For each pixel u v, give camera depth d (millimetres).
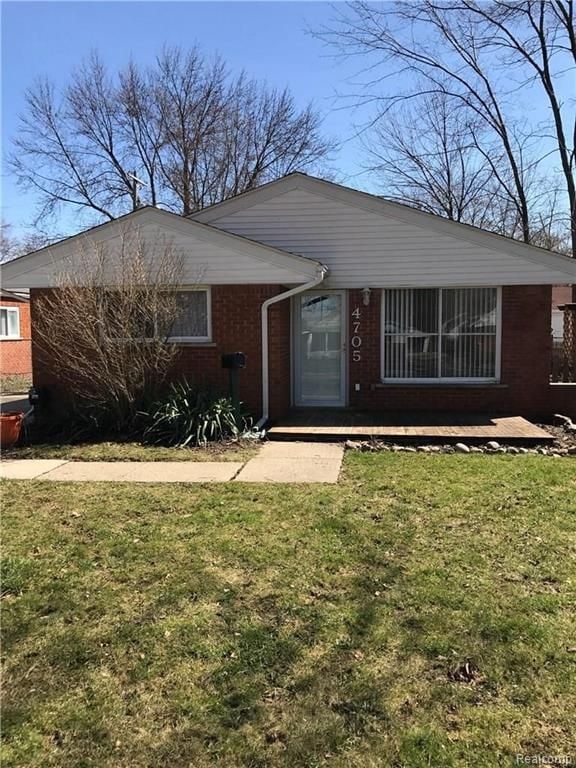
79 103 27594
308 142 28703
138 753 2473
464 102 18953
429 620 3447
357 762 2402
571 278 10227
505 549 4488
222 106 28359
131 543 4680
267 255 9336
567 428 9617
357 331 10984
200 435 8625
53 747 2514
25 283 9641
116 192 28453
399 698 2779
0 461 7691
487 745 2479
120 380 8969
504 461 7391
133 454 7977
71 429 9258
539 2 16078
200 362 9969
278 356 10016
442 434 8695
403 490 6070
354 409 11086
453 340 10883
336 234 10664
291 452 8094
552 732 2549
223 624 3447
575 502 5605
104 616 3562
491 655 3098
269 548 4547
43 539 4793
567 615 3490
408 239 10523
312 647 3203
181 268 9266
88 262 9102
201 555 4430
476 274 10414
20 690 2885
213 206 10844
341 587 3895
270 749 2480
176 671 3014
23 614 3596
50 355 9938
